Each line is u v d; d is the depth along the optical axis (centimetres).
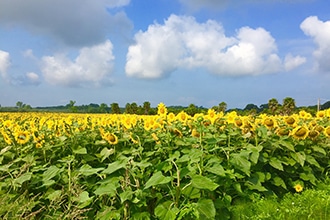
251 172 477
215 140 450
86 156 472
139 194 351
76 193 355
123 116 611
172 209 340
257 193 462
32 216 327
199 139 466
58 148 499
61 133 575
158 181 332
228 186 414
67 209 342
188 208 340
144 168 411
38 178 396
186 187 363
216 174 394
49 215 358
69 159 433
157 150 490
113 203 384
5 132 508
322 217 421
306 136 554
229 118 563
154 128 554
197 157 371
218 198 405
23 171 386
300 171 541
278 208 436
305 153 562
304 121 809
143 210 381
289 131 553
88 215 374
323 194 488
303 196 480
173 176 371
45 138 511
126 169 366
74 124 611
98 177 440
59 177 401
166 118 569
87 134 593
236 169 450
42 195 378
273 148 534
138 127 619
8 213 319
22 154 472
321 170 579
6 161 477
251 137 546
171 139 495
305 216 425
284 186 492
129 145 527
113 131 591
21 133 496
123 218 356
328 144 604
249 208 416
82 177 420
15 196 367
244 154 440
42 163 474
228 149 448
